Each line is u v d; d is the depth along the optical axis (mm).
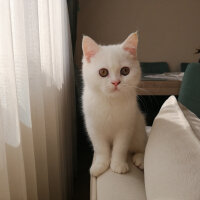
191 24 1156
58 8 468
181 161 245
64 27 576
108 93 370
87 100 401
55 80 427
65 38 596
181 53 1195
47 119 391
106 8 1105
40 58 329
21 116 274
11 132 241
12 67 229
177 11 1135
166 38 1169
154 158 280
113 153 384
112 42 1147
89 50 390
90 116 396
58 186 423
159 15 1135
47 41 357
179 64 1210
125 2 1105
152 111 882
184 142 272
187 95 558
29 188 300
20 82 266
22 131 281
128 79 378
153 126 372
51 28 406
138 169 358
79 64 1089
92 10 1103
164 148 280
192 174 225
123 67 379
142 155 389
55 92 427
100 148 400
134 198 284
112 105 380
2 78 228
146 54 1188
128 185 310
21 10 254
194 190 210
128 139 393
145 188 284
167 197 221
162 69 1154
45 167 350
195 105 554
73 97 738
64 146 539
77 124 842
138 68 400
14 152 249
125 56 383
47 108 386
